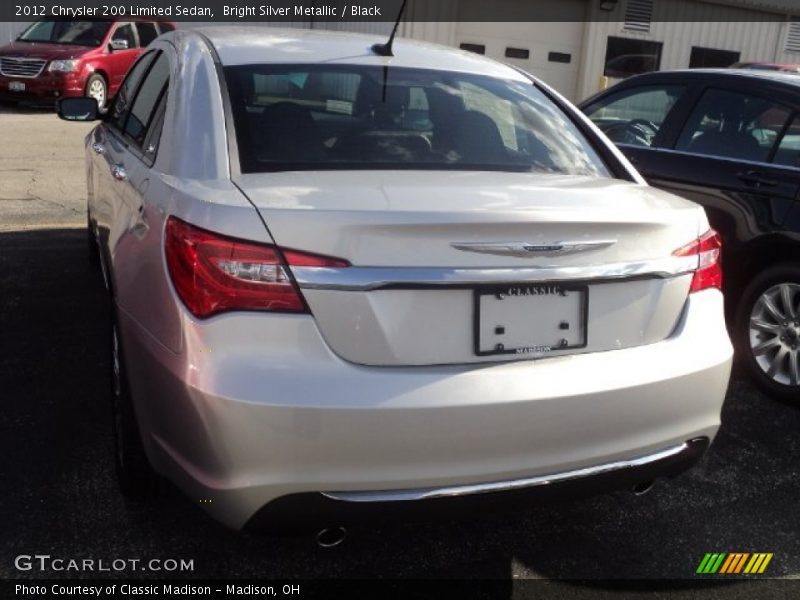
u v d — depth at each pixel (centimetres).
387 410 208
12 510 283
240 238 209
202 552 269
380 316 211
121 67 1412
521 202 230
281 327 208
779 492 325
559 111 334
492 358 221
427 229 210
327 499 212
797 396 398
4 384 379
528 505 231
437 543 282
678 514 306
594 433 230
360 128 283
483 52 1650
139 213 265
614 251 232
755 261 421
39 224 679
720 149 444
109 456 321
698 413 250
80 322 461
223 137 260
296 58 308
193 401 210
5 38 1570
